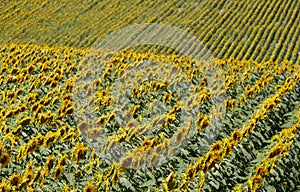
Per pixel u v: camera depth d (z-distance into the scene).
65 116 13.72
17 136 11.45
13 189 9.40
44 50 23.25
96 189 9.77
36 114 13.13
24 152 10.68
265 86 18.45
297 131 14.01
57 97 14.20
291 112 16.69
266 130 14.47
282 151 11.73
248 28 41.72
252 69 20.75
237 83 18.83
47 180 10.38
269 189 11.26
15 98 15.14
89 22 46.03
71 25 45.53
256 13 44.84
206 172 10.92
